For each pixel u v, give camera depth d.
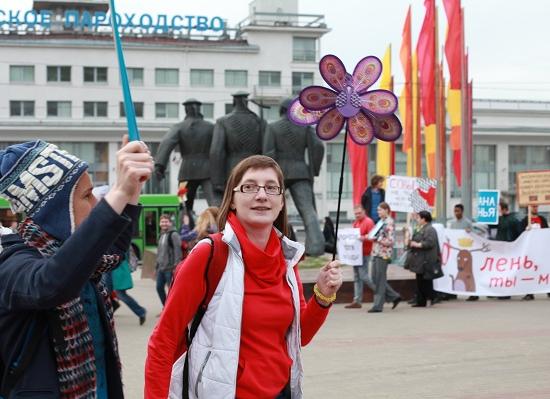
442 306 16.30
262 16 69.56
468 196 24.31
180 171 20.30
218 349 3.55
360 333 12.05
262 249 3.73
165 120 67.31
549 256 17.41
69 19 67.31
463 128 24.36
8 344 3.00
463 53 24.41
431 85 26.84
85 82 66.12
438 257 15.91
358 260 15.55
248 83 68.56
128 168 2.75
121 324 13.63
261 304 3.61
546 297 18.36
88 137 64.06
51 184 3.06
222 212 3.78
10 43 64.94
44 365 2.98
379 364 9.45
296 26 68.75
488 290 17.28
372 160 64.38
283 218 3.92
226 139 19.53
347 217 66.56
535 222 18.55
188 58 67.56
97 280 3.20
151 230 35.84
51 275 2.73
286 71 69.06
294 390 3.75
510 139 69.38
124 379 8.73
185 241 14.47
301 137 20.31
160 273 14.21
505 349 10.41
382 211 15.21
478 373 8.86
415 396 7.76
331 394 7.89
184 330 3.65
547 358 9.72
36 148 3.11
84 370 3.04
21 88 65.25
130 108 3.06
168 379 3.56
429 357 9.89
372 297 17.06
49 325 2.98
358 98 4.38
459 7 24.77
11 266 2.89
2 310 2.98
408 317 14.16
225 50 67.94
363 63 4.40
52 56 65.56
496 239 19.17
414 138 31.48
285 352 3.73
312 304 3.94
